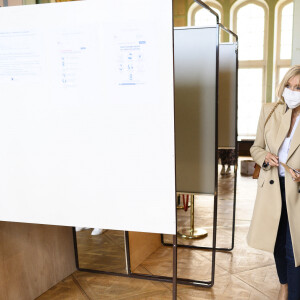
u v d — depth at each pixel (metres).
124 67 1.87
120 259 3.10
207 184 2.91
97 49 1.90
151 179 1.92
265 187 2.28
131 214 1.99
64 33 1.94
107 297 2.73
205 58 2.81
